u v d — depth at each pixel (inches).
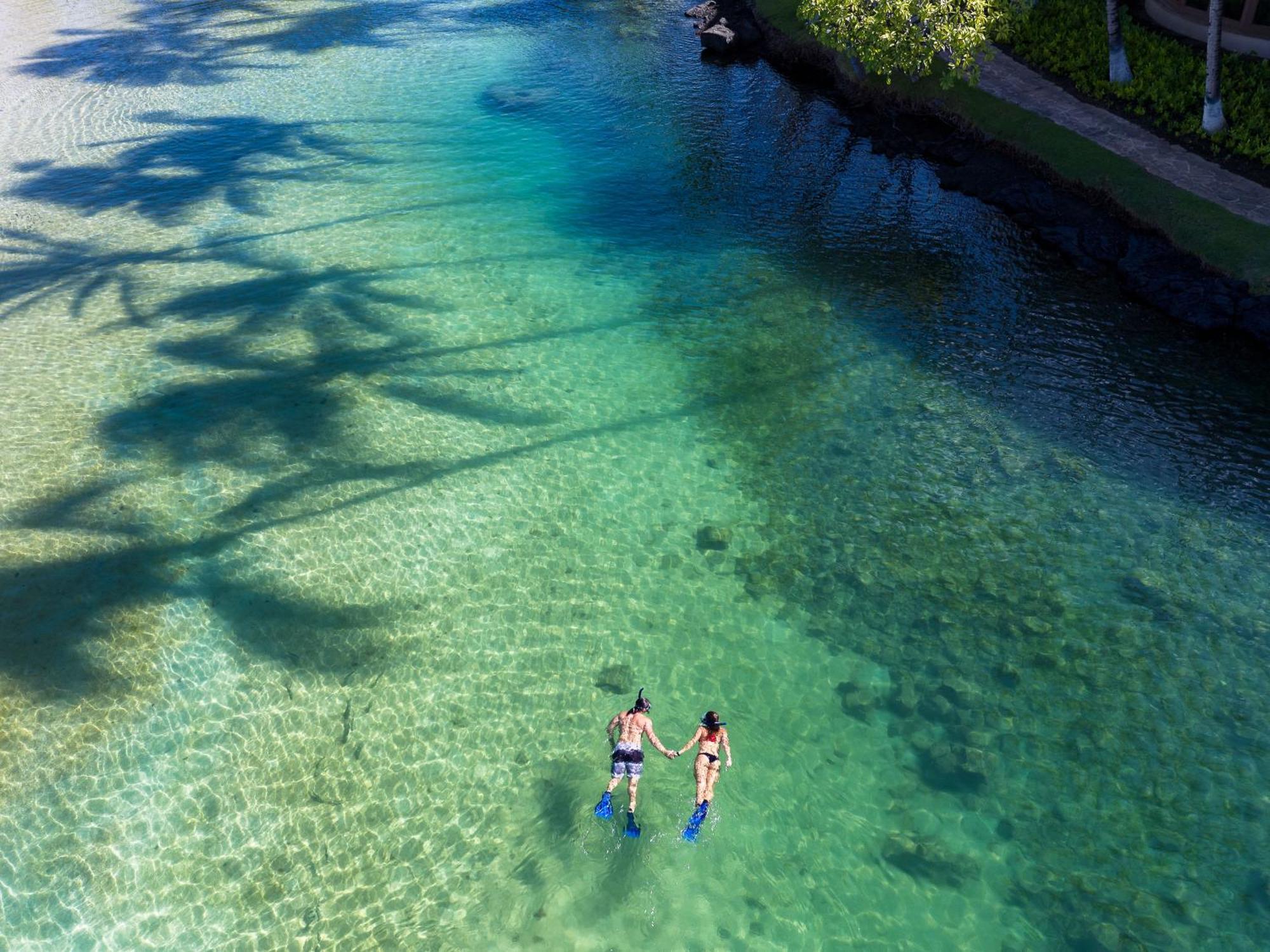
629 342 754.8
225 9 1761.8
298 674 454.3
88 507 548.7
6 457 585.3
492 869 369.4
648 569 531.8
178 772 404.2
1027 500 577.0
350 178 1051.9
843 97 1266.0
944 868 373.1
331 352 719.7
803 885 366.6
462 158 1109.7
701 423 658.2
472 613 498.3
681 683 460.1
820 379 706.2
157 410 641.6
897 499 583.2
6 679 437.1
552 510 574.9
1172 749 419.8
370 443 619.5
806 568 532.4
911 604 504.7
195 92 1320.1
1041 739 427.5
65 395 654.5
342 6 1756.9
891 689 456.8
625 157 1115.3
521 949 339.3
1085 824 389.7
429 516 562.3
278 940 343.0
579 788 404.8
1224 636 475.8
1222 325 740.0
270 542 532.7
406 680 456.4
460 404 668.1
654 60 1422.2
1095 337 749.9
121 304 784.9
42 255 875.4
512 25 1608.0
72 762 404.2
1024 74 1154.7
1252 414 655.8
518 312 792.3
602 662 470.6
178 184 1034.1
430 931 345.4
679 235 938.1
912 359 728.3
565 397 683.4
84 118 1235.9
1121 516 560.1
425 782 406.3
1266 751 417.1
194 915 351.3
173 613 481.7
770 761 420.2
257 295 802.2
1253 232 786.2
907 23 1007.0
